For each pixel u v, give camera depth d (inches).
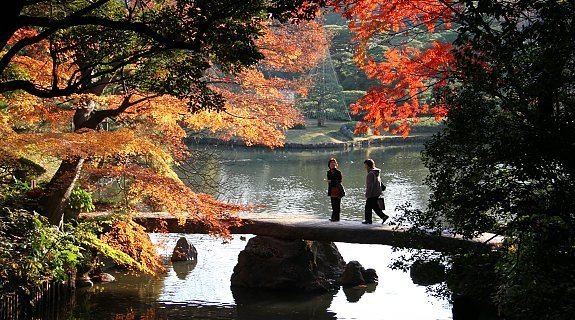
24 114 512.7
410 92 494.0
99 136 471.8
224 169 1422.2
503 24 315.3
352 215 967.0
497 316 462.9
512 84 324.5
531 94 312.5
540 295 328.8
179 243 748.6
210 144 1496.1
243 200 1089.4
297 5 323.0
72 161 496.7
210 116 576.1
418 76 482.9
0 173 568.4
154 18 344.8
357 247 821.9
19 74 486.3
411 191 1175.6
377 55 1277.1
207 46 338.3
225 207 573.0
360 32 484.7
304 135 1818.4
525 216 346.9
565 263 329.7
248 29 327.6
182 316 549.6
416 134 1962.4
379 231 596.4
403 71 482.3
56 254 515.2
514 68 337.7
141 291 618.8
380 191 627.5
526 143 304.7
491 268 369.7
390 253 785.6
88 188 612.4
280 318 551.5
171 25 328.5
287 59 655.1
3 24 285.4
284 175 1378.0
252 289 637.9
